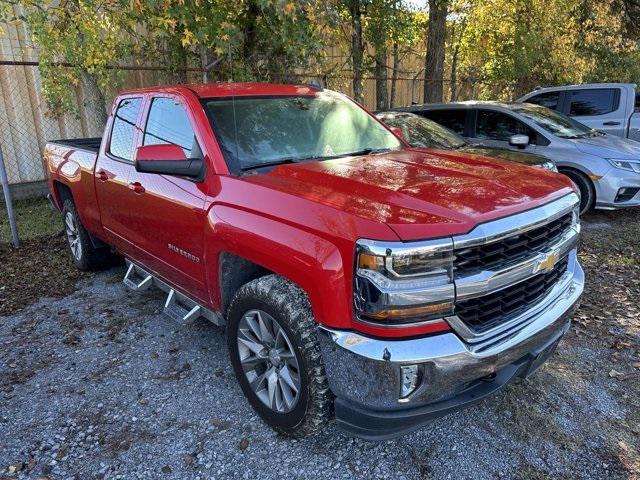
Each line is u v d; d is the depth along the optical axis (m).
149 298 4.90
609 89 10.23
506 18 14.35
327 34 7.32
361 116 4.08
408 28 12.04
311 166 3.14
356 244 2.24
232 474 2.66
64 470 2.71
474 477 2.64
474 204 2.45
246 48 7.77
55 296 4.99
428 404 2.35
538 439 2.92
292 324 2.55
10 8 7.80
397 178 2.85
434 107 8.84
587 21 16.11
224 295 3.17
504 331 2.49
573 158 7.43
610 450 2.84
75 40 6.80
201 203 3.12
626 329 4.20
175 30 7.02
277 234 2.57
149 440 2.92
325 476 2.63
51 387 3.46
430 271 2.21
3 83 8.31
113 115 4.45
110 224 4.46
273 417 2.85
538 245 2.64
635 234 6.85
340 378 2.37
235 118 3.42
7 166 8.56
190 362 3.74
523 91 16.42
